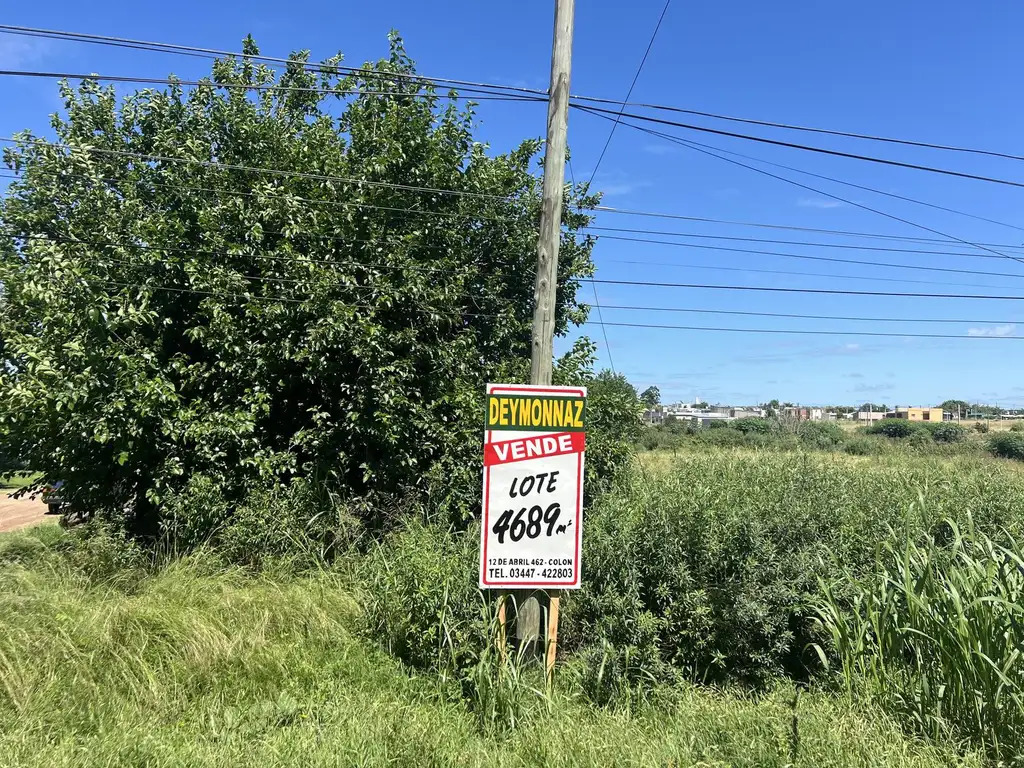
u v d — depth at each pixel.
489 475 4.57
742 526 5.22
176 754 3.76
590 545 5.21
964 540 6.16
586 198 10.84
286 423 8.83
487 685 4.25
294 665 4.91
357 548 7.23
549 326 5.26
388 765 3.62
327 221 8.60
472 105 9.91
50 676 4.47
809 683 4.65
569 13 5.37
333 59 10.34
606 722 4.04
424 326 8.89
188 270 8.08
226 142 9.50
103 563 6.68
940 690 3.94
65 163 8.73
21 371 7.56
